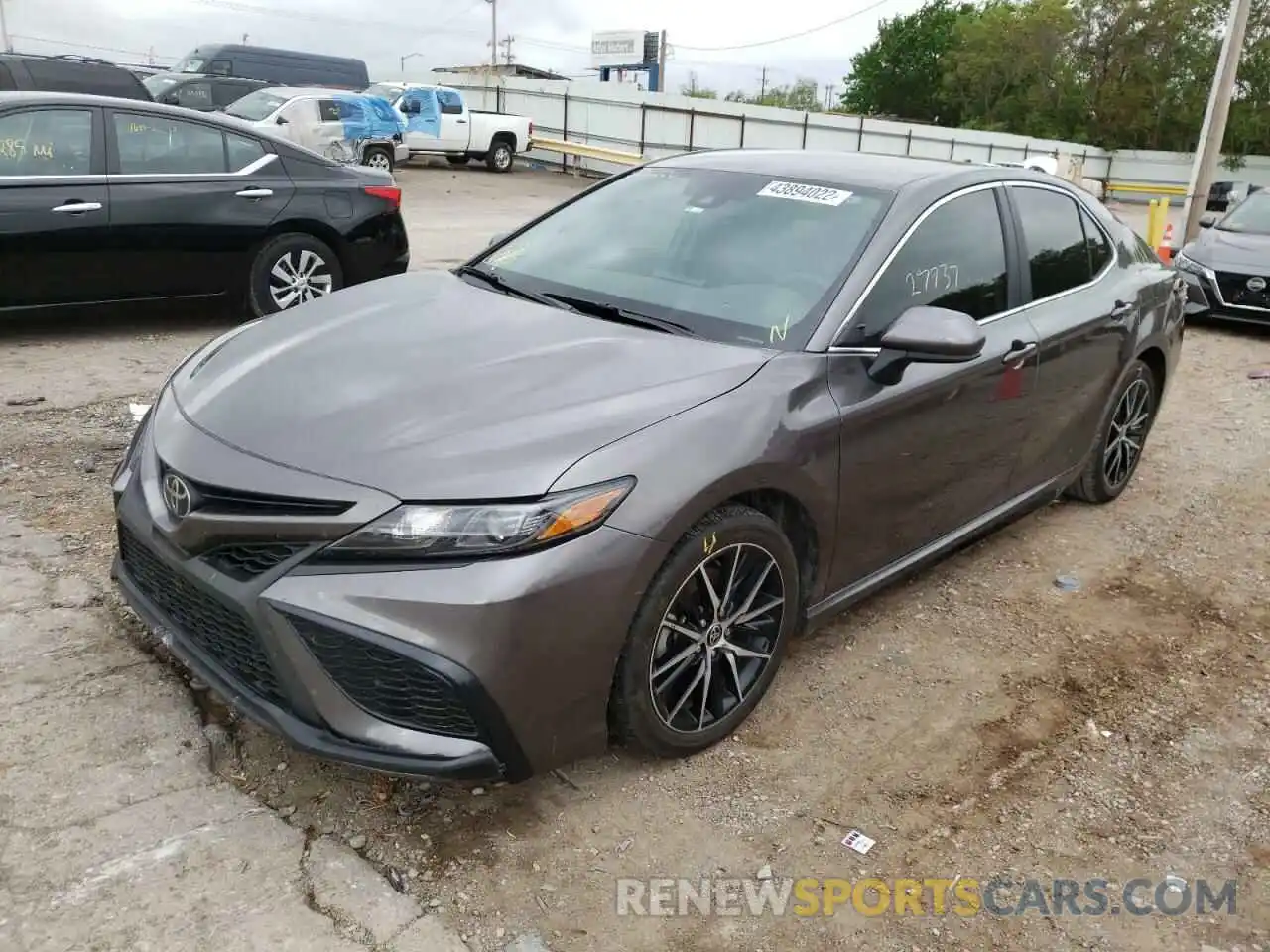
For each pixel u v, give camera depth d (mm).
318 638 2445
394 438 2604
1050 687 3643
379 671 2445
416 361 3010
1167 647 3988
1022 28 56000
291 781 2850
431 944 2344
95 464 4805
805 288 3381
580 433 2641
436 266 10711
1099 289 4660
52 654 3293
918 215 3625
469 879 2559
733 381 2977
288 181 7383
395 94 25438
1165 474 5969
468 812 2787
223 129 7172
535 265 3879
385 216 7871
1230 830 2953
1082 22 54562
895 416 3355
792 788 2996
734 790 2967
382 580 2420
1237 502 5582
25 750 2848
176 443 2807
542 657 2494
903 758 3182
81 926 2299
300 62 25672
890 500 3475
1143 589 4473
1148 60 53562
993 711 3469
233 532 2553
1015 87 58906
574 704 2613
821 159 4078
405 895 2480
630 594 2607
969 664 3754
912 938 2496
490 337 3184
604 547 2535
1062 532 5039
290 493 2498
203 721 3055
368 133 20594
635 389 2859
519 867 2609
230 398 2910
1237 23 15273
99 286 6730
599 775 2973
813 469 3062
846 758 3158
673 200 3975
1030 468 4387
